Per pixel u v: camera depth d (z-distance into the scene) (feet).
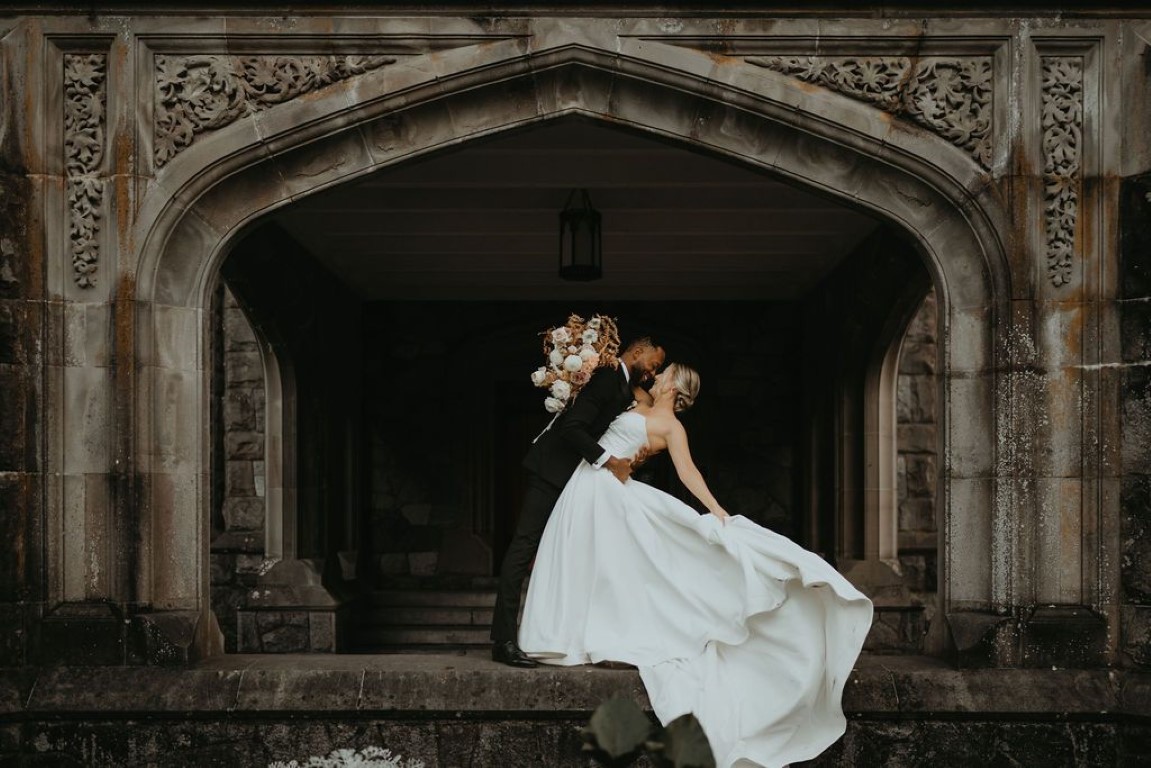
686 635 15.05
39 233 16.20
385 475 34.01
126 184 16.19
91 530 16.22
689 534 15.44
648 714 14.90
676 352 34.45
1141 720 15.26
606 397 15.89
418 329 34.30
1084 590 16.11
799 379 33.86
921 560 31.17
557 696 15.15
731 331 34.17
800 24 16.19
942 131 16.26
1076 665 15.88
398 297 33.99
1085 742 15.52
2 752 15.47
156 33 16.16
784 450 33.83
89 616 16.06
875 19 16.17
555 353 16.20
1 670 15.72
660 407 16.26
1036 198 16.21
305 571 28.55
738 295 33.63
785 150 16.66
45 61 16.25
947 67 16.30
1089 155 16.24
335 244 27.84
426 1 16.08
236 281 24.63
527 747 15.31
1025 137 16.19
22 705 15.58
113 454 16.19
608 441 16.08
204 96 16.28
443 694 15.34
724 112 16.51
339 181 16.70
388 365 34.24
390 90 16.19
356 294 33.24
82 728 15.62
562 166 22.45
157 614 16.16
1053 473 16.17
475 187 23.79
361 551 33.45
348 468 32.48
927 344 31.55
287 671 15.75
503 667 15.79
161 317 16.40
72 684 15.69
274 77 16.28
